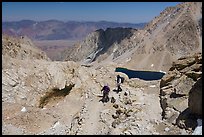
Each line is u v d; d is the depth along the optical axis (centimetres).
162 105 2603
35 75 3194
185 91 2469
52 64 3403
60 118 2786
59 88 3212
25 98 2991
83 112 2617
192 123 2062
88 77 3481
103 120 2392
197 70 2558
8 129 2500
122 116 2417
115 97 2936
